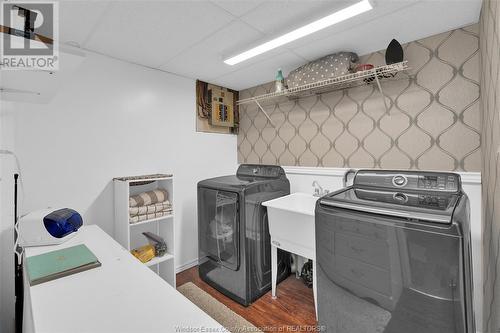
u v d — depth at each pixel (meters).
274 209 2.08
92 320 0.77
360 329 1.26
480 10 1.49
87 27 1.67
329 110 2.39
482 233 1.59
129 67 2.29
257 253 2.16
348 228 1.27
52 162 1.86
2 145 1.62
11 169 1.64
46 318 0.78
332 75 2.01
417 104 1.88
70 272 1.08
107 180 2.16
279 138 2.83
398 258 1.12
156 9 1.47
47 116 1.84
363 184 1.72
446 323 1.02
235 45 1.97
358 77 1.91
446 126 1.76
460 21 1.63
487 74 1.32
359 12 1.46
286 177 2.64
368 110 2.14
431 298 1.05
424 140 1.86
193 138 2.82
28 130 1.75
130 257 1.29
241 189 2.04
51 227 1.45
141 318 0.79
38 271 1.07
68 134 1.94
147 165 2.43
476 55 1.64
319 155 2.48
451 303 1.01
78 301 0.88
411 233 1.08
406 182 1.56
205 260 2.40
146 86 2.41
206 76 2.71
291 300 2.15
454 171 1.74
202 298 2.17
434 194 1.44
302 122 2.61
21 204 1.72
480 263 1.63
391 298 1.15
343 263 1.30
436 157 1.81
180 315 0.81
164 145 2.56
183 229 2.73
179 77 2.67
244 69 2.49
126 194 2.00
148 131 2.43
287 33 1.70
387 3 1.43
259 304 2.10
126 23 1.63
